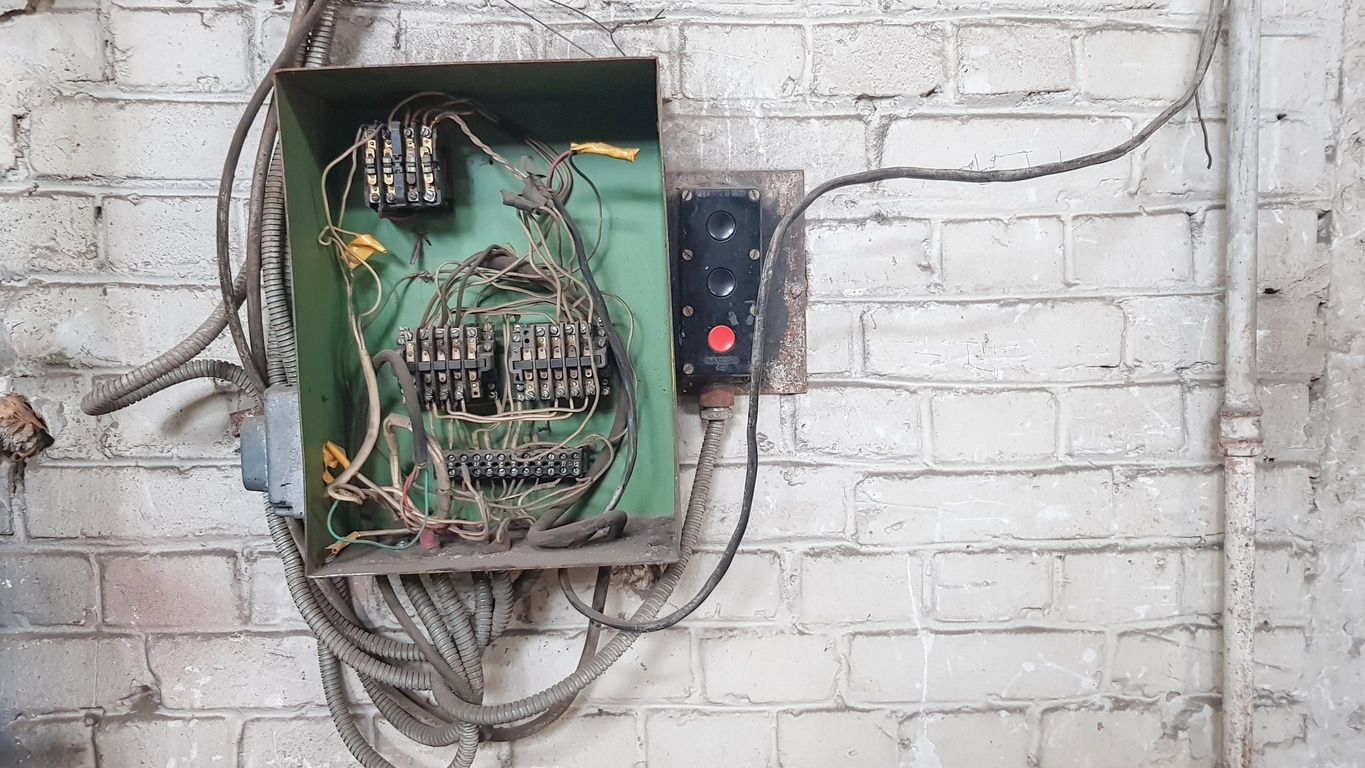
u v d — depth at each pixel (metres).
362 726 0.93
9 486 0.90
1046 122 0.89
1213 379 0.91
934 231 0.89
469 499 0.83
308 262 0.78
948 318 0.90
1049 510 0.92
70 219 0.87
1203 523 0.92
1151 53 0.89
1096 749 0.94
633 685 0.93
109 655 0.92
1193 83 0.84
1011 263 0.90
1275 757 0.95
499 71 0.74
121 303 0.88
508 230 0.86
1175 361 0.91
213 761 0.93
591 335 0.80
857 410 0.91
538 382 0.80
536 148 0.85
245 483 0.78
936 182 0.89
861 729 0.94
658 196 0.86
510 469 0.83
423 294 0.86
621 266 0.86
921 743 0.94
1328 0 0.88
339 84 0.77
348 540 0.79
